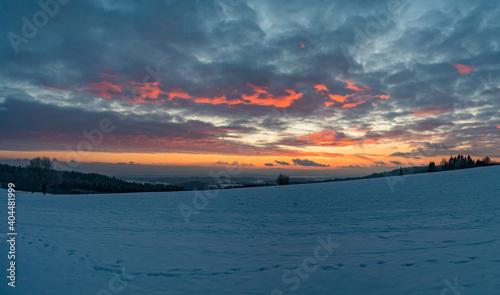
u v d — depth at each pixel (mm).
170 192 47062
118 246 9852
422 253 7902
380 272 6570
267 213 19484
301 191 37188
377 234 11023
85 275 6891
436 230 11125
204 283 6367
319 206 22328
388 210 18250
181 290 5988
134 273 7086
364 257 7906
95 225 14656
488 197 20453
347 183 44938
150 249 9500
